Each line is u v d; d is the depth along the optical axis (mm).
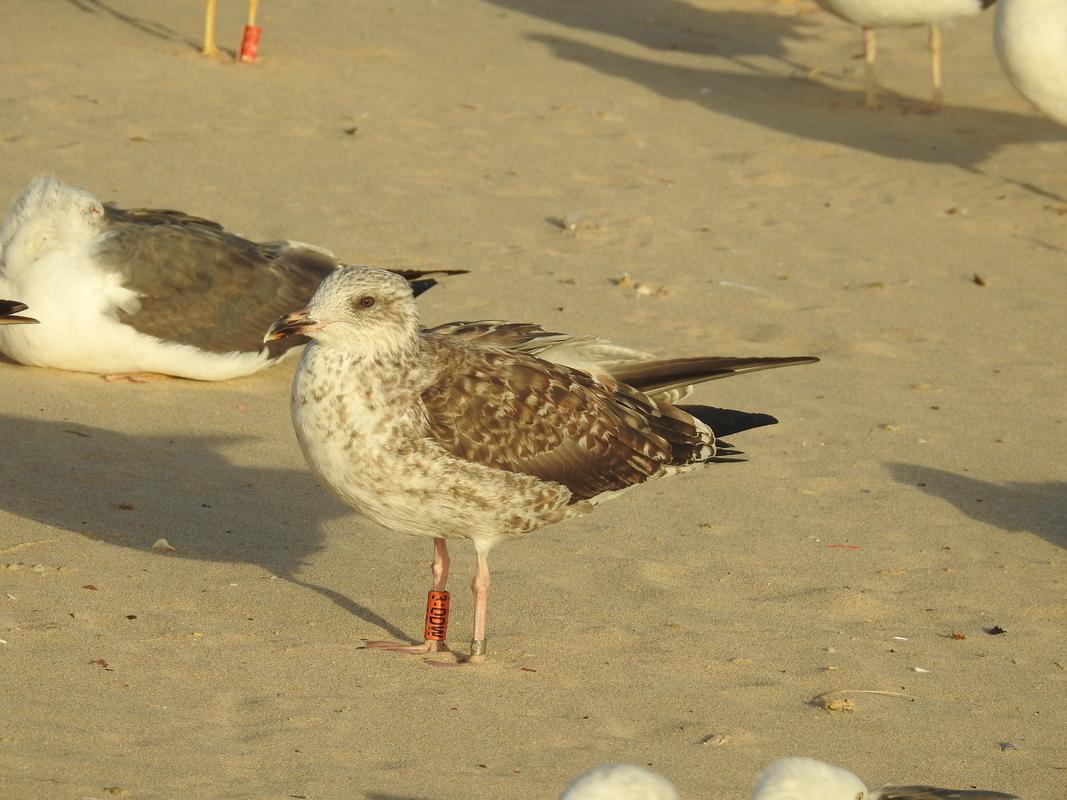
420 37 31219
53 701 8570
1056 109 23047
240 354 15133
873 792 7242
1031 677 10297
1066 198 23812
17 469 12461
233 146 23203
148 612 10094
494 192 22188
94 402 14312
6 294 14727
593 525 12547
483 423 9680
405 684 9406
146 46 28297
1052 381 16688
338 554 11555
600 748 8695
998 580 11961
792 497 13398
